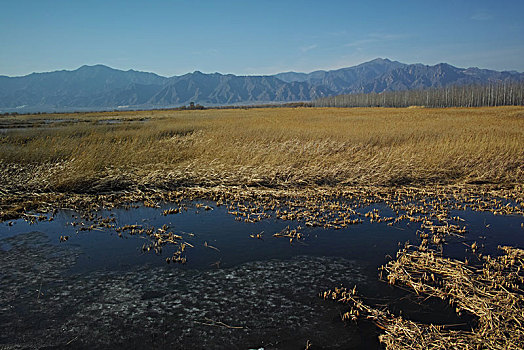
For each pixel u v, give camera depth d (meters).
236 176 11.94
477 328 4.37
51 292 5.21
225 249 6.82
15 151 13.95
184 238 7.39
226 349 4.05
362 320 4.58
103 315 4.67
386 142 17.44
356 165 12.87
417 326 4.36
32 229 7.82
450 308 4.84
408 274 5.62
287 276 5.73
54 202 9.61
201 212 9.15
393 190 11.07
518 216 8.73
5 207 8.99
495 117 35.59
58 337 4.23
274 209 9.39
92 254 6.55
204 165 12.85
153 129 23.02
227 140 17.73
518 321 4.35
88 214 8.83
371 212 8.92
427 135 18.69
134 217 8.74
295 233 7.64
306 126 25.03
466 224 8.20
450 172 12.60
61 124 31.73
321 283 5.51
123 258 6.39
